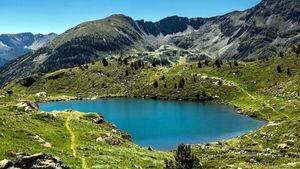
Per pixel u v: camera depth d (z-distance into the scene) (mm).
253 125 175625
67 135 83375
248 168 75188
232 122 185375
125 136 108312
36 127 82125
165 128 172875
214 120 192625
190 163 47969
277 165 76625
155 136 155125
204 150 112062
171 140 146625
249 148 110188
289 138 112938
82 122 103250
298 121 125500
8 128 70500
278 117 184375
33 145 63688
